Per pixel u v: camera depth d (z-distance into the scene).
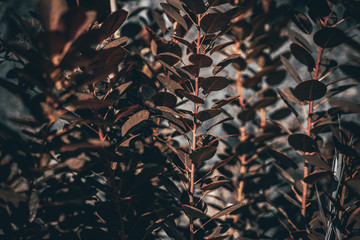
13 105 1.20
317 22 1.15
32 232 1.05
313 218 1.21
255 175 1.26
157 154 1.17
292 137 1.13
